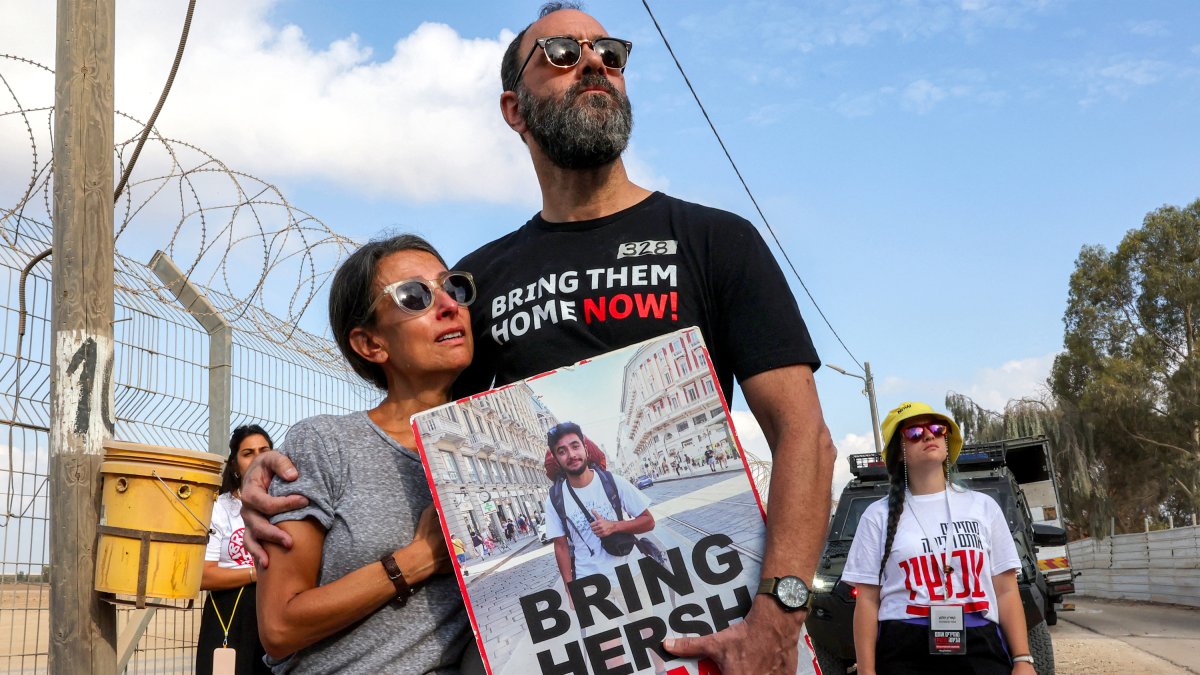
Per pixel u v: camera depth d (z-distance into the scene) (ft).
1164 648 39.09
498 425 6.48
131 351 14.71
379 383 7.78
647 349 6.55
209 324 16.57
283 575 6.66
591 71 7.51
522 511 6.32
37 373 13.00
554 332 7.17
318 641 6.72
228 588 14.78
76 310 10.53
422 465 6.92
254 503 6.81
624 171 7.79
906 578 12.82
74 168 10.75
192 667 17.01
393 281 7.30
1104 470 123.85
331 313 7.68
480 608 6.18
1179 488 125.49
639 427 6.42
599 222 7.50
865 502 31.22
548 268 7.41
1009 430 95.40
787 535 6.07
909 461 13.12
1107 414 123.75
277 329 18.19
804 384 6.62
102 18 11.10
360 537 6.69
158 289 15.94
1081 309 137.80
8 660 12.52
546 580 6.18
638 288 7.06
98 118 10.93
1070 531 118.11
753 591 6.09
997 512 12.96
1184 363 122.83
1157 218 135.95
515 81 7.94
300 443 7.04
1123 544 83.56
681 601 6.10
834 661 26.08
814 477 6.28
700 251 7.09
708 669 5.99
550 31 7.61
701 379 6.44
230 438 16.22
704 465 6.33
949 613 12.57
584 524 6.27
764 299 6.82
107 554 9.99
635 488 6.31
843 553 28.35
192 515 10.25
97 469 10.30
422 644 6.65
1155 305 133.49
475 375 7.75
